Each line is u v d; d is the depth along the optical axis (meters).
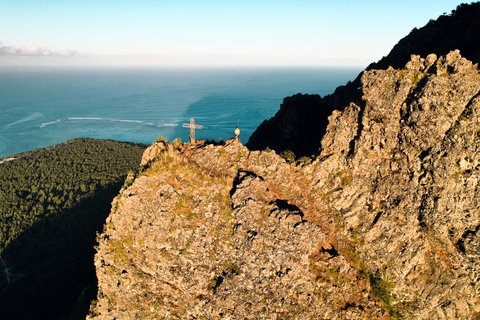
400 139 27.94
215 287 27.44
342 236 28.83
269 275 26.52
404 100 27.94
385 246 27.02
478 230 24.67
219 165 34.12
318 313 25.81
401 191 27.31
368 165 29.44
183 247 28.98
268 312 25.69
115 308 29.16
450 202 25.17
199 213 30.20
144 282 28.88
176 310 27.77
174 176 32.22
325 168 31.38
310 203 30.78
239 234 28.36
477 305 25.09
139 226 30.09
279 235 27.50
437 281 25.42
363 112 29.91
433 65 27.50
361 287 26.86
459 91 25.56
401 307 25.77
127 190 31.58
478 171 24.70
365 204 28.98
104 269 29.92
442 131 25.83
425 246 26.14
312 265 27.08
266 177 32.47
